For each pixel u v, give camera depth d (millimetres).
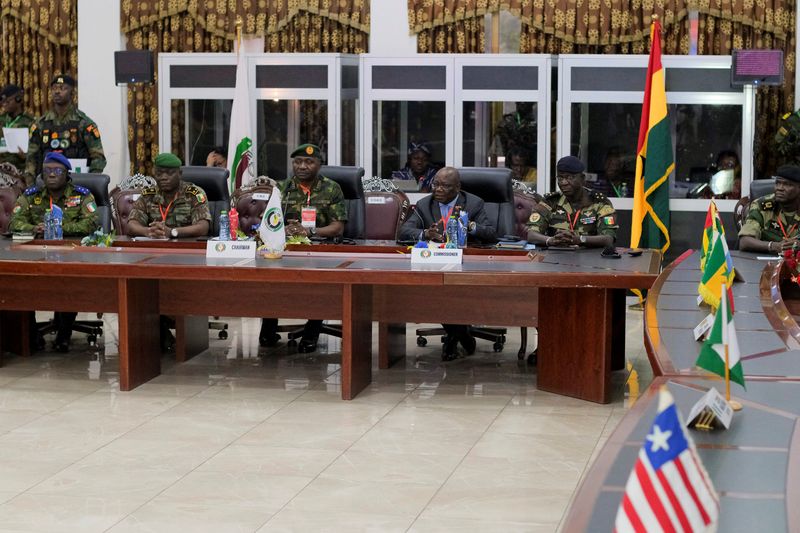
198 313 6195
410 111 9383
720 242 4367
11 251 6402
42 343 7102
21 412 5473
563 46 9711
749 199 7492
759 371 3244
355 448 4852
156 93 10297
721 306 2910
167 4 10164
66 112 9070
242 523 3875
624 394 5957
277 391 5953
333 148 9406
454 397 5848
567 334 5848
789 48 9578
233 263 5840
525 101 9242
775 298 4734
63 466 4555
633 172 9180
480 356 7004
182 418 5363
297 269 5609
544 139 9250
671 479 1691
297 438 5008
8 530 3793
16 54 10555
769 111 9633
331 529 3822
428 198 7012
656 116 8711
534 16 9672
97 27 10273
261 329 7281
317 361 6785
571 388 5855
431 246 6031
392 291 6082
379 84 9391
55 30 10461
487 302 6004
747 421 2684
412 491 4258
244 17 10047
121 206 7910
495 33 9805
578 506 2084
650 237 8875
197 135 9672
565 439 5023
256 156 9516
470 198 7016
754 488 2189
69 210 7344
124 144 10352
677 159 9148
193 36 10203
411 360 6840
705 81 9047
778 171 6797
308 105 9414
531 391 6008
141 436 5027
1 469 4516
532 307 5984
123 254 6297
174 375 6336
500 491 4262
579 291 5762
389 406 5633
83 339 7492
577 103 9172
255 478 4402
